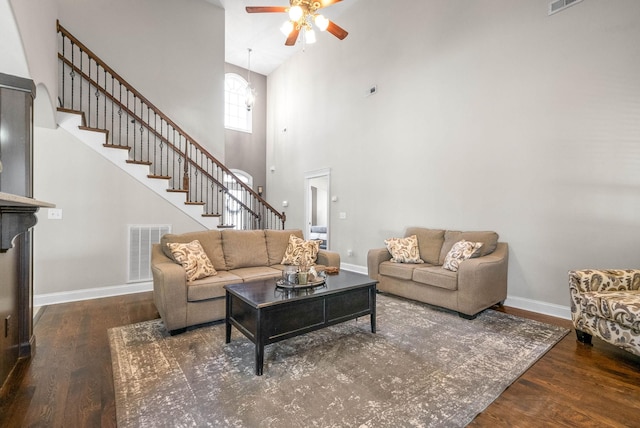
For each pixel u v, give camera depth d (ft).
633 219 9.45
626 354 7.95
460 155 13.67
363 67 18.26
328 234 20.61
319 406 5.77
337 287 8.50
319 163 21.53
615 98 9.76
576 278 8.68
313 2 10.62
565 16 10.73
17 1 6.81
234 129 26.48
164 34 17.44
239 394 6.14
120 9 16.20
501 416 5.54
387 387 6.41
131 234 13.57
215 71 19.02
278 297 7.51
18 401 5.84
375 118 17.53
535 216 11.43
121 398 5.97
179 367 7.18
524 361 7.54
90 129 12.71
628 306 7.18
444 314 10.98
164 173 17.49
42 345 8.23
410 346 8.37
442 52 14.34
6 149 6.81
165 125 17.52
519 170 11.84
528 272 11.57
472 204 13.24
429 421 5.37
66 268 12.30
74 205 12.45
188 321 9.17
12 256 7.01
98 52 15.65
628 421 5.44
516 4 11.92
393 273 12.89
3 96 6.86
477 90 13.08
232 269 11.87
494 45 12.55
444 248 13.15
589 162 10.25
